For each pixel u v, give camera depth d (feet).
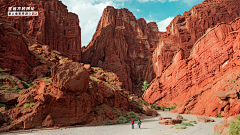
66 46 227.61
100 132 49.47
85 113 64.18
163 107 172.96
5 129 45.70
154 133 49.01
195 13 258.78
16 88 68.08
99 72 147.95
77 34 240.32
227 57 124.98
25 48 110.11
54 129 51.13
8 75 77.66
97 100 80.53
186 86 156.04
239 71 90.33
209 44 142.61
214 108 88.48
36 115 52.54
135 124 70.23
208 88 104.42
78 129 53.06
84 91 68.44
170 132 50.55
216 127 38.96
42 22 199.21
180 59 171.32
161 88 192.85
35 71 106.73
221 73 119.34
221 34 134.51
